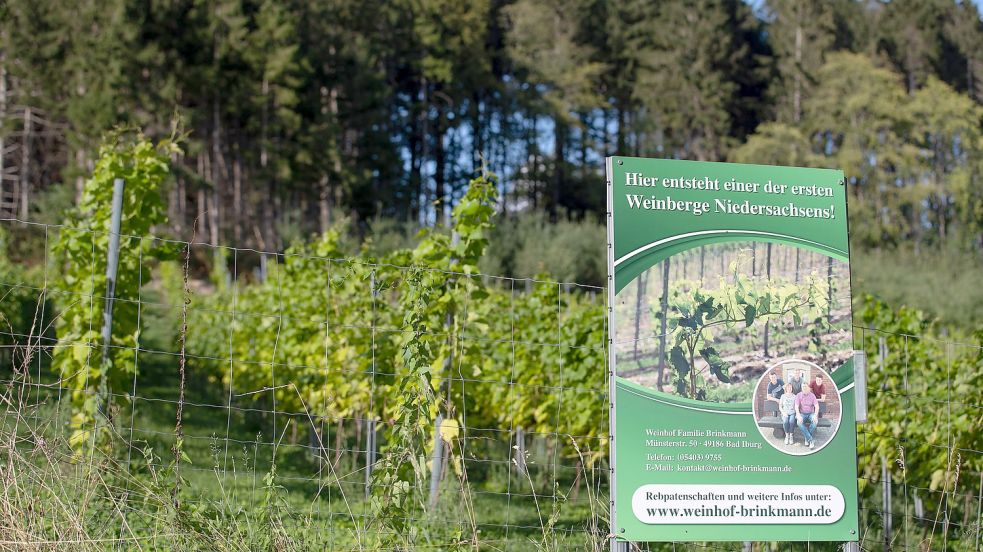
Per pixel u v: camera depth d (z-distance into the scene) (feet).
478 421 35.37
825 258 16.85
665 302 16.17
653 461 15.87
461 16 189.98
